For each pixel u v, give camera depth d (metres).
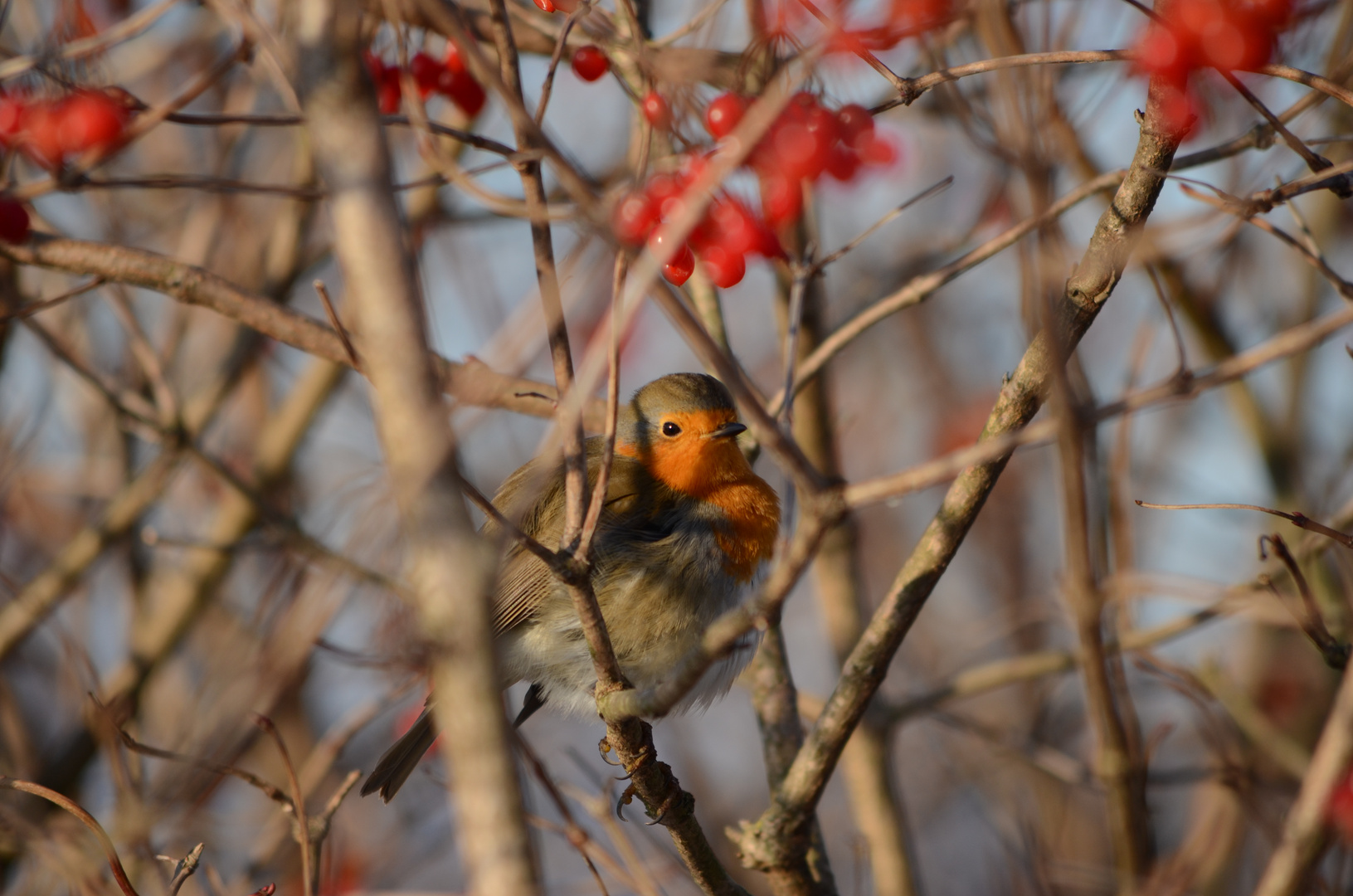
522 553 9.71
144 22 7.08
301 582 9.92
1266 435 12.53
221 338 15.12
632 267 5.14
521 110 4.60
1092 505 8.73
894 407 19.22
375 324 4.55
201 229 13.32
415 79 8.36
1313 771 4.95
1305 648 12.45
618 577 9.51
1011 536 17.66
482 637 4.46
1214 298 12.39
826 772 7.64
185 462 12.45
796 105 6.55
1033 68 6.41
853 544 11.44
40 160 7.04
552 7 6.57
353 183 4.59
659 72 6.40
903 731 17.28
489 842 4.34
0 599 14.32
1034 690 15.44
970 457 4.18
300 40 4.70
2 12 8.41
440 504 4.48
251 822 13.02
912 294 8.77
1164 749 14.16
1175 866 8.16
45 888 9.56
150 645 12.55
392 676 9.69
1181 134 5.83
